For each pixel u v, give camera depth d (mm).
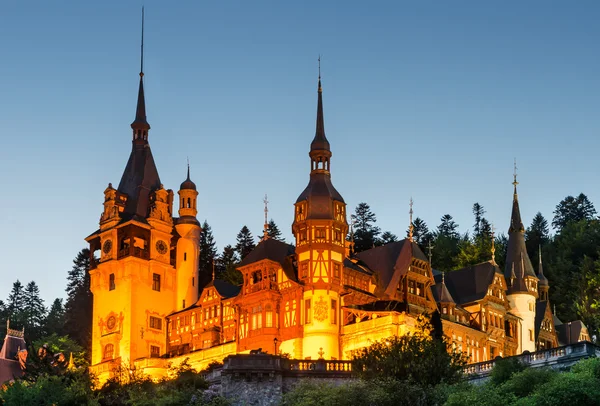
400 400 67938
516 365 68875
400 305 103938
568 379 60406
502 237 164000
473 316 112000
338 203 105375
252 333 104188
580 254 146750
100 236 120000
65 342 132625
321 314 101062
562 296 139625
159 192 121188
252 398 73812
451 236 164750
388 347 75438
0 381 119938
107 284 118562
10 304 169125
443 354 73188
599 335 122250
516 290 120562
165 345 117062
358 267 107000
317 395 68562
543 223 166375
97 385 99812
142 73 131000
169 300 119250
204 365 107812
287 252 108250
